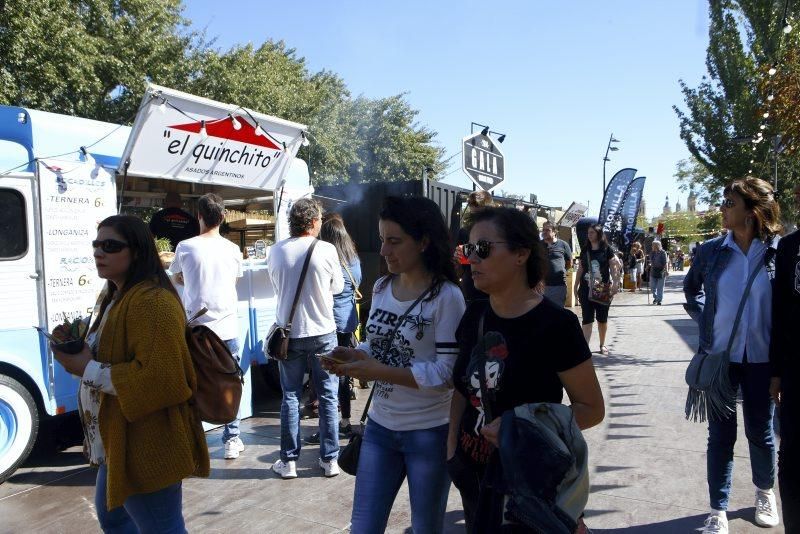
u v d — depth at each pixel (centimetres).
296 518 372
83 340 230
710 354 328
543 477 165
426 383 224
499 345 189
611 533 337
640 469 426
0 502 405
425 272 247
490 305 204
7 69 1277
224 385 243
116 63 1551
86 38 1427
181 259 447
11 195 441
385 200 248
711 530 324
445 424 238
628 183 1761
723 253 331
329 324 435
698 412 329
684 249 6172
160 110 486
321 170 2414
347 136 2741
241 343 578
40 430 545
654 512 360
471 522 212
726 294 327
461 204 1090
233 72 1877
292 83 2358
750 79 2459
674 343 955
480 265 192
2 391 427
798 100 1052
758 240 323
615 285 852
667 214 7288
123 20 1659
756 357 322
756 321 320
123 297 229
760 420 330
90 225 484
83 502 404
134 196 700
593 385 186
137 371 215
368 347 252
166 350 219
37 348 451
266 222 741
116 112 1623
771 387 283
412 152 3055
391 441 242
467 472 206
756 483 342
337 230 536
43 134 456
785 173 1856
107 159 503
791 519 255
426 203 246
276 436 541
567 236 1739
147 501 229
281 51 2639
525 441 168
